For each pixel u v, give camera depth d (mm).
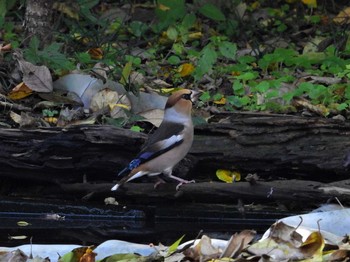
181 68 14641
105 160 11781
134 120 12773
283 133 11883
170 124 11328
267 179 11984
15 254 8859
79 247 9203
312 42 16156
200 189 11469
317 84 14312
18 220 11578
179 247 9242
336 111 13375
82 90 13430
